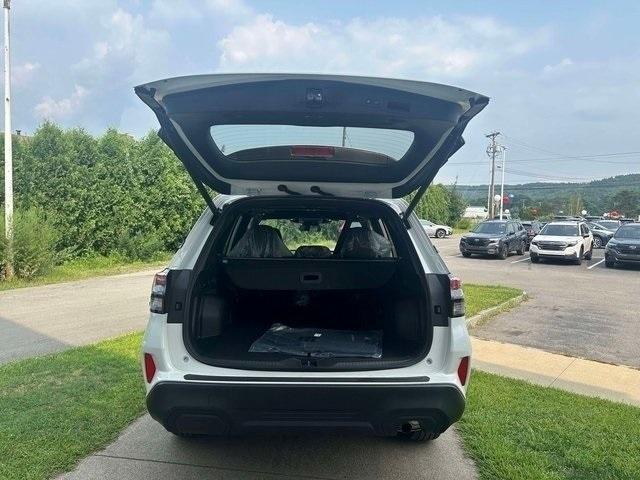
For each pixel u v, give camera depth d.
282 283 3.93
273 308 4.23
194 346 3.12
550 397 4.88
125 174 16.16
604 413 4.52
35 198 14.30
